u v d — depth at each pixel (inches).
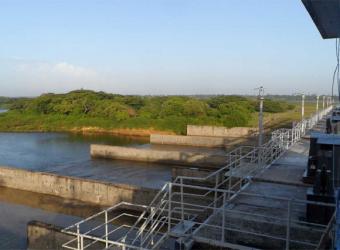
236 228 330.3
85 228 666.8
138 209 743.1
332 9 218.2
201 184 852.0
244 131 1754.4
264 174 507.8
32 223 566.9
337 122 423.8
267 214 350.3
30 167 1242.0
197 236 320.8
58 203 839.7
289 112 2792.8
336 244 201.6
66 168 1226.6
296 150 738.8
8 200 874.1
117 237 601.9
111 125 2324.1
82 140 1964.8
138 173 1143.0
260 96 636.1
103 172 1162.0
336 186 303.3
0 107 5167.3
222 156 1167.0
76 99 2768.2
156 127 2203.5
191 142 1665.8
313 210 318.0
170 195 345.4
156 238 447.8
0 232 676.1
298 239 308.5
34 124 2479.1
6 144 1797.5
